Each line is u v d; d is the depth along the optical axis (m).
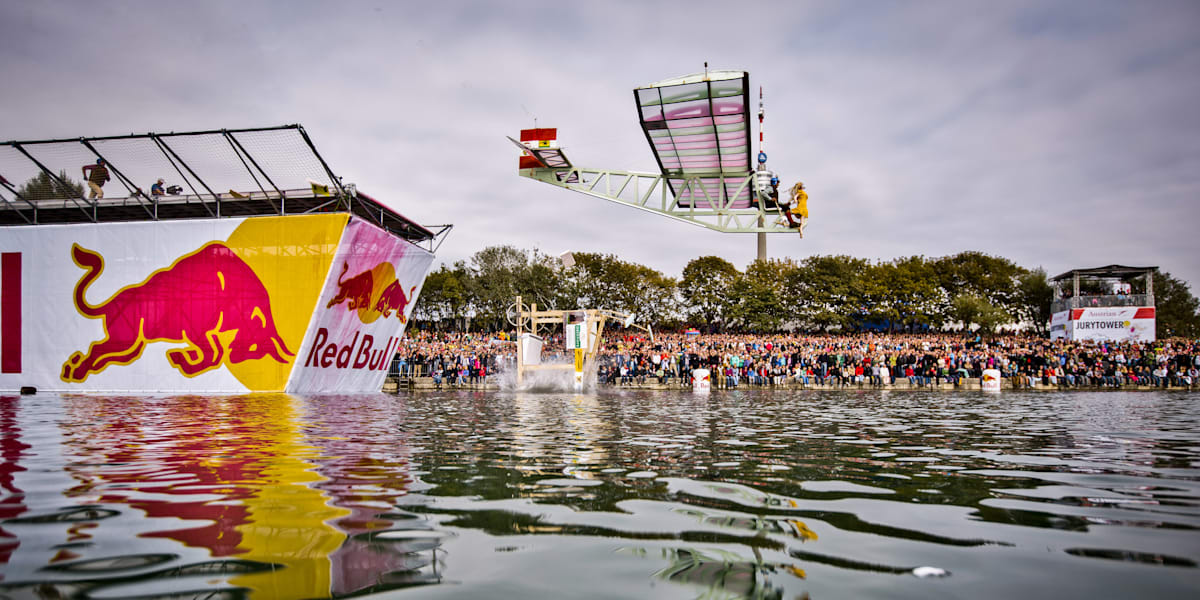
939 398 21.19
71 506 4.04
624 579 2.72
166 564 2.90
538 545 3.27
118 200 20.44
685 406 15.55
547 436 8.41
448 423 10.12
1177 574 2.87
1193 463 6.43
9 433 8.16
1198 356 32.38
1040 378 33.56
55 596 2.47
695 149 23.59
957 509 4.21
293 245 19.09
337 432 8.58
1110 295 52.00
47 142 18.53
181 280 19.61
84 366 19.92
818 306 70.75
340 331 20.77
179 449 6.75
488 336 50.91
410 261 24.41
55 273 20.11
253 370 19.19
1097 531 3.64
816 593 2.55
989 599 2.50
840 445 7.79
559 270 65.19
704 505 4.25
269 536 3.38
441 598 2.47
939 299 72.94
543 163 25.61
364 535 3.42
